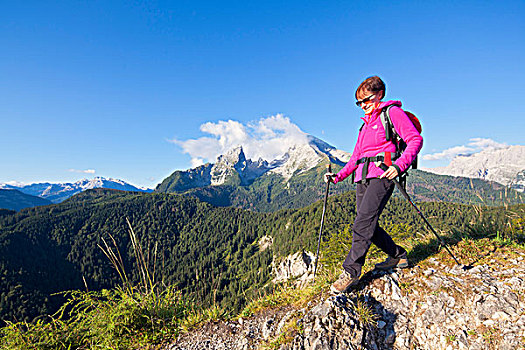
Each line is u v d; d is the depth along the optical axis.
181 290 4.59
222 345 3.61
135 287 4.43
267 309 4.23
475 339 2.79
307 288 4.41
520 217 4.28
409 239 4.91
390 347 3.07
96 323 4.18
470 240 4.16
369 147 3.33
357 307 3.32
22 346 3.81
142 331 4.10
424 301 3.26
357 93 3.41
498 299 2.94
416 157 2.94
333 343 2.99
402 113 3.08
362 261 3.41
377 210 3.26
